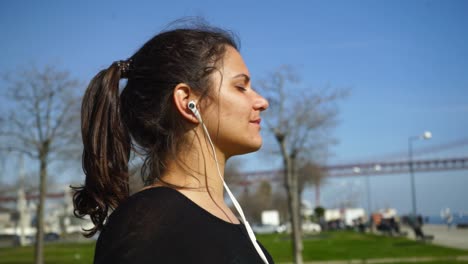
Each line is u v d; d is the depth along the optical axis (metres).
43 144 17.67
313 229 63.53
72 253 27.62
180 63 1.43
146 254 1.15
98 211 1.51
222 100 1.42
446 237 39.03
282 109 18.31
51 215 60.44
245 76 1.46
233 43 1.54
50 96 17.84
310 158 20.48
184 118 1.42
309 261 22.78
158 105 1.44
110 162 1.48
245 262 1.22
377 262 21.55
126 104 1.52
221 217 1.31
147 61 1.48
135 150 1.52
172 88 1.43
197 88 1.41
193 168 1.40
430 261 21.14
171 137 1.42
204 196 1.37
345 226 68.88
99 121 1.49
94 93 1.52
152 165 1.45
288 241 36.94
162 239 1.17
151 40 1.52
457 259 21.69
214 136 1.42
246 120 1.43
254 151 1.46
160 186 1.29
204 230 1.21
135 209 1.21
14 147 17.48
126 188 1.51
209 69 1.42
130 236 1.17
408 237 41.31
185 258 1.16
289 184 18.22
